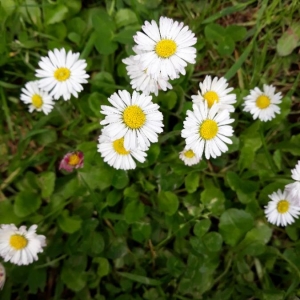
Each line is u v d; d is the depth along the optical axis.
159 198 0.16
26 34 0.17
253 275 0.17
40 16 0.17
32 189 0.17
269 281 0.17
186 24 0.18
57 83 0.15
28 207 0.16
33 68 0.17
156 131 0.13
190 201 0.17
